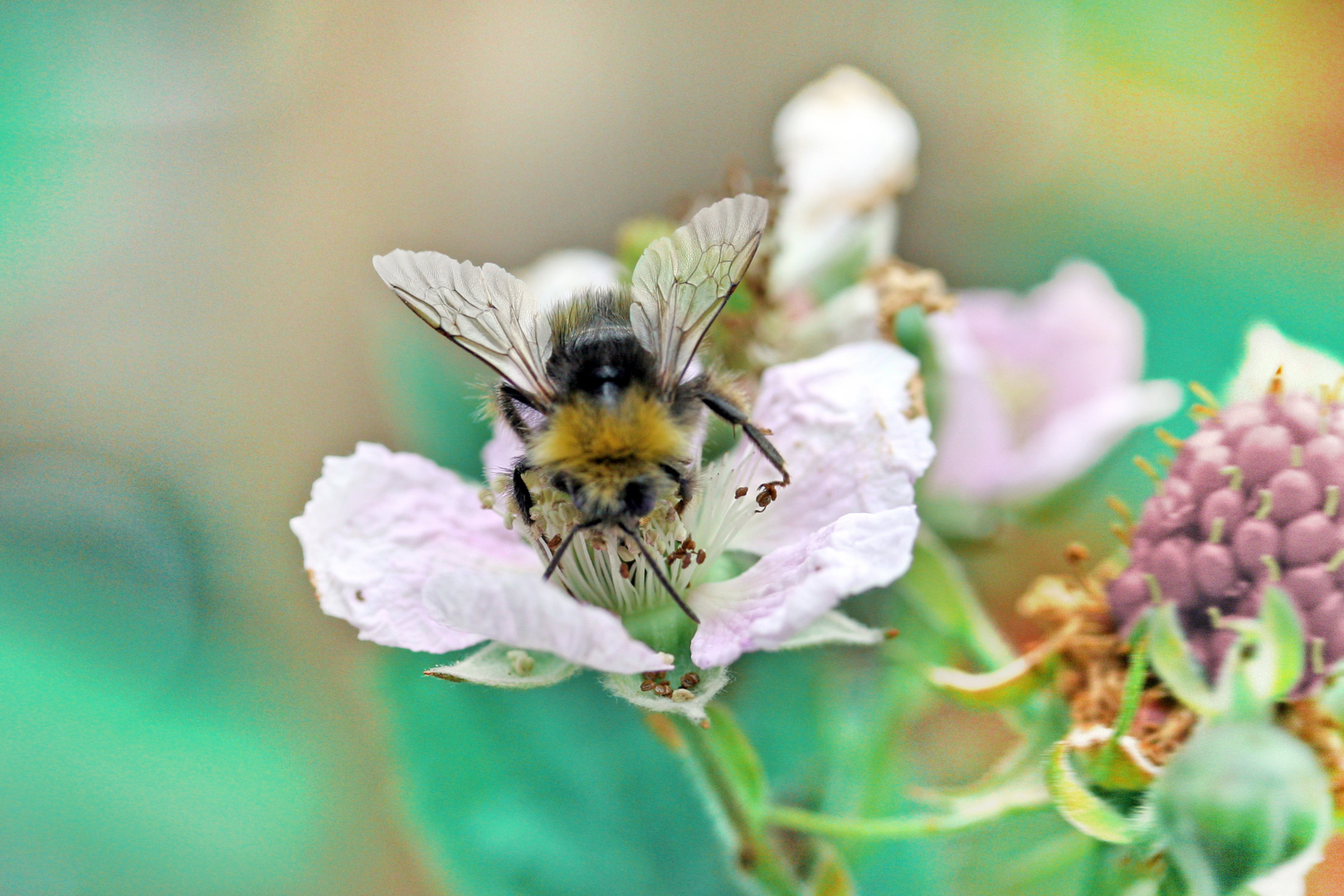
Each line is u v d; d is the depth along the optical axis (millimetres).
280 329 314
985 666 219
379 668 225
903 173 238
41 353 309
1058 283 249
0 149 332
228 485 268
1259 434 208
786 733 218
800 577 207
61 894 229
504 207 328
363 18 364
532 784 222
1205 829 204
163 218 334
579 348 211
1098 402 238
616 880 221
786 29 325
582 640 201
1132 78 261
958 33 280
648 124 324
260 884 230
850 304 231
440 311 211
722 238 210
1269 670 205
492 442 219
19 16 336
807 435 214
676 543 211
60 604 240
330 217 332
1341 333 245
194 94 349
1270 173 255
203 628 239
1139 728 209
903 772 217
